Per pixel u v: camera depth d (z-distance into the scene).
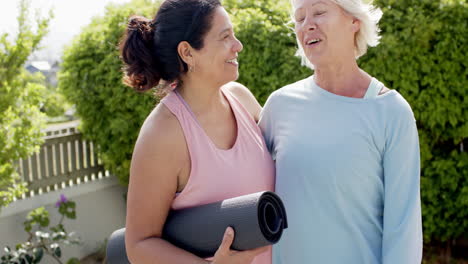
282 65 4.06
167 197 1.67
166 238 1.67
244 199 1.52
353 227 1.81
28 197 4.57
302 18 1.88
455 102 3.92
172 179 1.67
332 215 1.82
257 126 1.96
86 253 4.95
